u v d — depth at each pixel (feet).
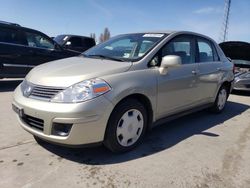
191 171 10.38
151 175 9.98
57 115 9.84
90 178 9.66
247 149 12.69
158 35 14.01
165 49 13.37
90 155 11.37
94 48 15.28
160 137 13.79
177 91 13.74
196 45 15.80
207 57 16.89
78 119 9.78
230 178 10.00
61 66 11.93
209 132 14.87
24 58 26.68
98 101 10.09
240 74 28.22
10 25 25.89
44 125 10.19
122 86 10.84
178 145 12.82
